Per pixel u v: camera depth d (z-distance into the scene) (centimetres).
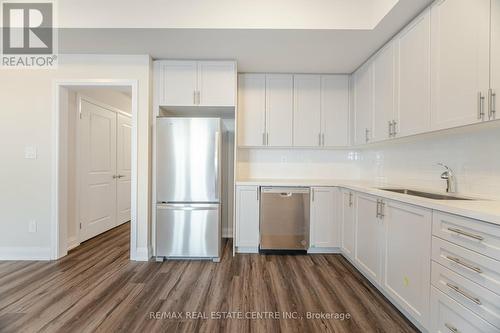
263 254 290
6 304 184
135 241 271
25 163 267
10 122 266
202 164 269
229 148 347
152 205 278
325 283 218
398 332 155
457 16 151
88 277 229
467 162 179
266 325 162
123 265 256
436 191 204
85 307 181
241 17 214
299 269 248
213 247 268
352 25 212
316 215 287
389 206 182
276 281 222
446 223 130
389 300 190
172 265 257
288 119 317
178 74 280
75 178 309
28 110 267
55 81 267
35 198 268
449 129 163
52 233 268
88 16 215
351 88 315
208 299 193
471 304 116
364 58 270
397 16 192
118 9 215
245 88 315
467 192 179
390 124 224
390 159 275
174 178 270
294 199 285
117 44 246
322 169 344
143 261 268
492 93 131
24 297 194
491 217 105
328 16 213
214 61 280
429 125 176
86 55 268
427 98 178
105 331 156
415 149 235
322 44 240
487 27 133
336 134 317
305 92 317
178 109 298
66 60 267
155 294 200
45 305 183
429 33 175
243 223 288
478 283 113
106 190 380
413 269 155
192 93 280
